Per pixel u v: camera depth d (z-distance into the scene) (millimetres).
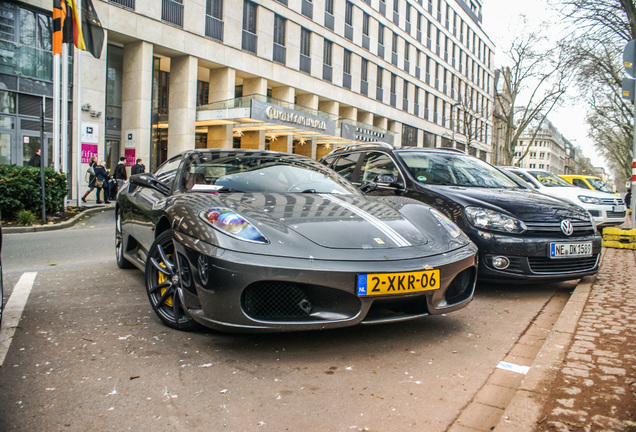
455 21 46969
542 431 1841
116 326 3268
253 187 3707
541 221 4238
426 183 4977
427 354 2861
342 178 4352
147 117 18844
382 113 34875
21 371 2504
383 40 34656
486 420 2064
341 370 2594
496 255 4125
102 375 2469
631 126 29062
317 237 2816
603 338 2965
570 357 2643
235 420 2039
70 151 16375
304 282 2580
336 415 2098
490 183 5250
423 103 41000
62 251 6598
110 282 4613
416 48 39250
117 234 5348
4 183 9438
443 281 2910
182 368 2578
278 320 2625
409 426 2010
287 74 25719
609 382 2291
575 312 3584
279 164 4215
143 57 18531
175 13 19734
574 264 4363
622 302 3898
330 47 29328
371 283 2660
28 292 4199
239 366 2619
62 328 3213
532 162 118750
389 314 2850
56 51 11906
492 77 59250
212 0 21438
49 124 16344
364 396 2285
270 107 20547
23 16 15578
